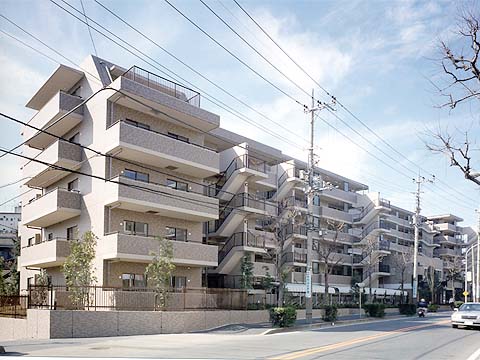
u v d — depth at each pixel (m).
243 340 19.50
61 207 29.44
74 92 32.75
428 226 83.00
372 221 62.72
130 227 29.34
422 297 65.69
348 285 55.72
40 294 23.45
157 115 30.80
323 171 54.78
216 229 38.59
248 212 38.44
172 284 31.19
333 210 54.97
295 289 41.91
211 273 38.41
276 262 38.56
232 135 41.44
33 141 34.31
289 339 19.88
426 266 71.00
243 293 30.31
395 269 65.94
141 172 30.09
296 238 46.00
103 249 27.66
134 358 13.46
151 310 24.92
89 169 29.89
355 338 20.23
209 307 28.16
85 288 23.89
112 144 27.70
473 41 12.59
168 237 31.30
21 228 39.81
